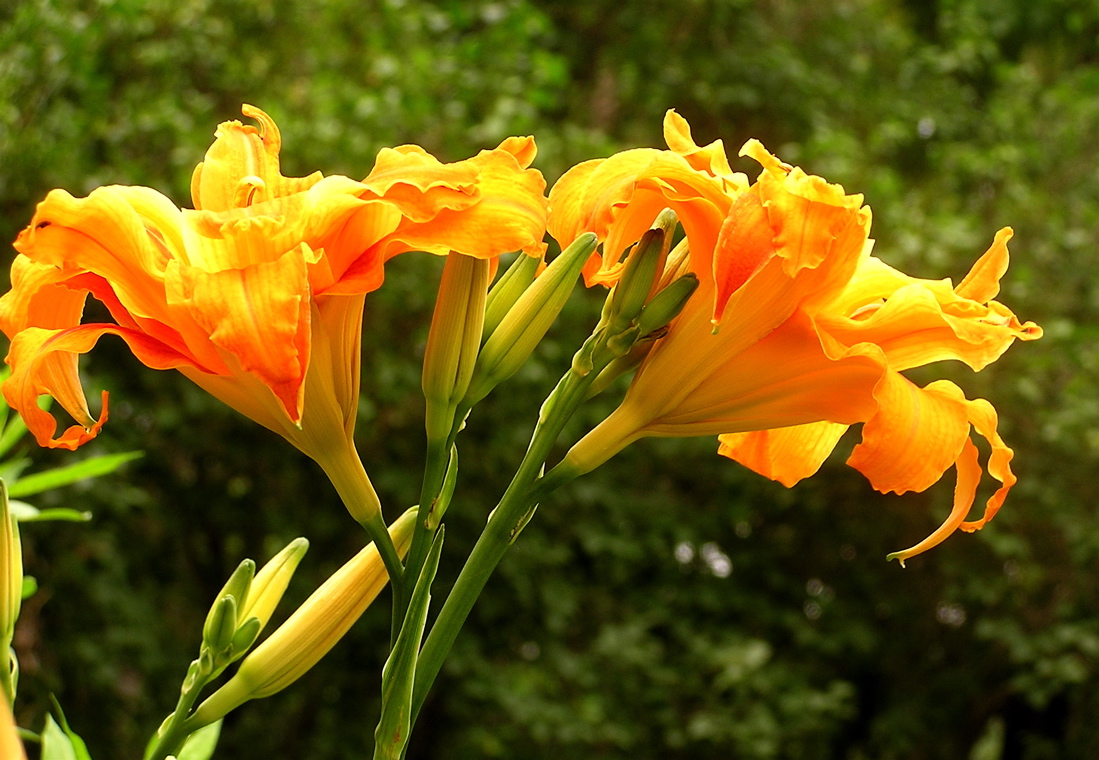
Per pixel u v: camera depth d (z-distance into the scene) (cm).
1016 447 748
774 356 118
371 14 708
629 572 742
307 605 125
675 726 697
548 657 700
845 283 115
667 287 119
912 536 793
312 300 107
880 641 805
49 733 142
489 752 684
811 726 709
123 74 643
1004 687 789
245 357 94
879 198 754
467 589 121
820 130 777
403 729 118
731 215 110
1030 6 1021
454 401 121
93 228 103
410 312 656
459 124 659
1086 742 759
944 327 120
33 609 551
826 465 767
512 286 126
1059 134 859
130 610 607
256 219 98
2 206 568
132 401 616
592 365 121
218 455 672
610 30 850
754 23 866
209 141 616
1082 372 741
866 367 117
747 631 782
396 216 108
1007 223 807
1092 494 742
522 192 110
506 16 715
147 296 105
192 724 122
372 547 127
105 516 649
